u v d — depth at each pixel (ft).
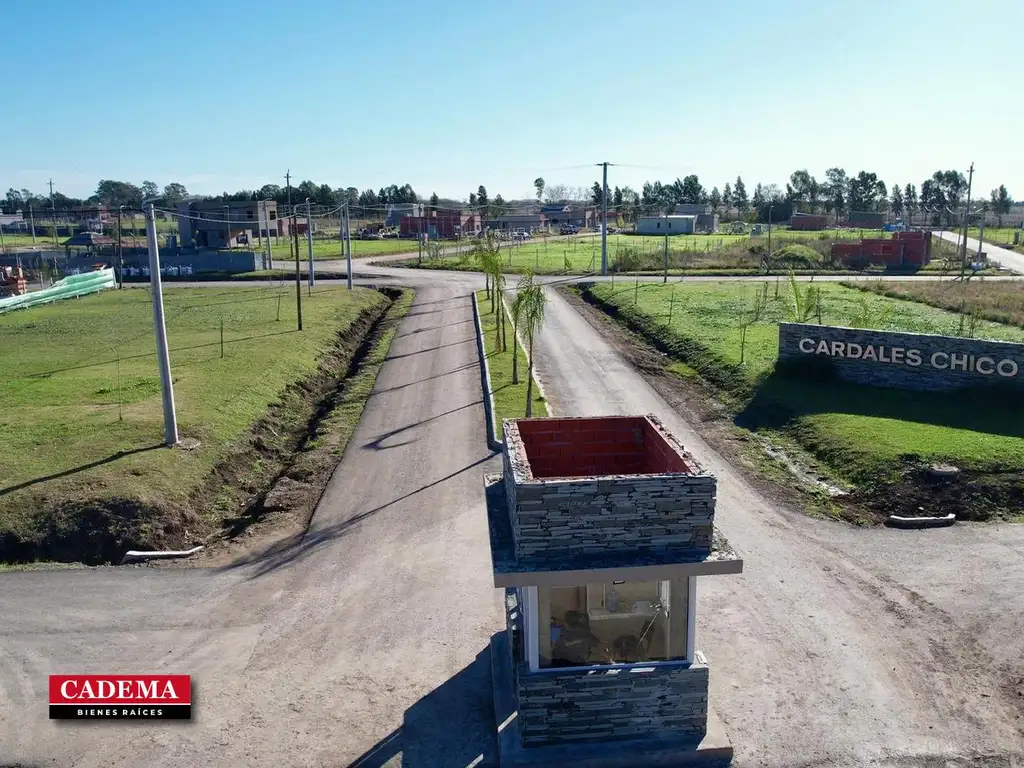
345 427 92.17
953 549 59.88
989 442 75.51
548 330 146.82
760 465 78.64
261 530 65.72
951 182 628.69
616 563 36.19
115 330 146.82
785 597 53.47
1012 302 158.40
